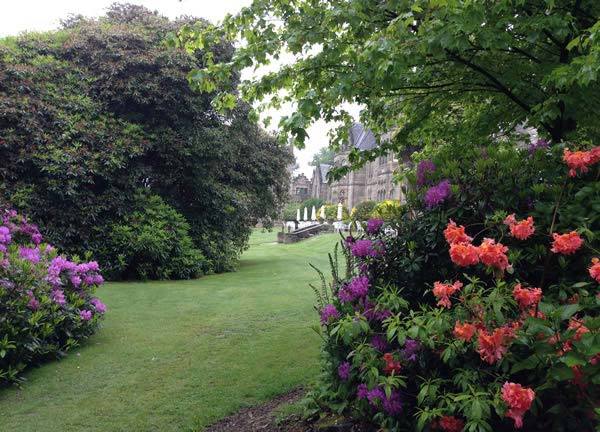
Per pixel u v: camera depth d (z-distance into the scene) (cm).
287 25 416
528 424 215
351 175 5031
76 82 1080
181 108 1169
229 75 412
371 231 295
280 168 1562
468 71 445
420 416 219
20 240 652
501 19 347
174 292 852
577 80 309
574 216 251
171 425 343
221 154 1212
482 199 273
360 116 541
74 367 461
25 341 439
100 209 1016
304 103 351
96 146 1029
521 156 302
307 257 1714
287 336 556
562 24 337
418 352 235
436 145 604
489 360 195
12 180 962
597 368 176
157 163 1203
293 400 371
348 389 285
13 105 953
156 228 1060
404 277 277
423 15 352
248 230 1498
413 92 481
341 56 390
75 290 558
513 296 218
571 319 192
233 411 362
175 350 509
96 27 1166
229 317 654
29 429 339
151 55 1126
